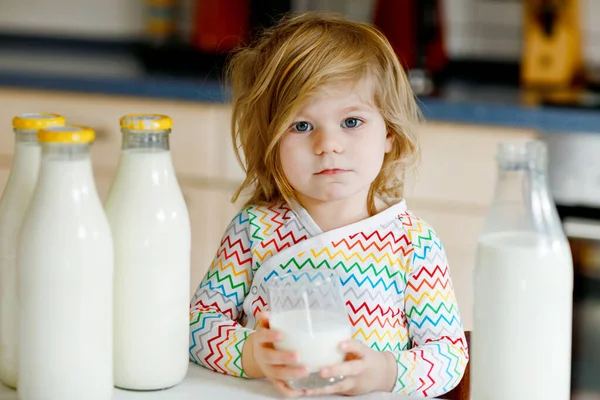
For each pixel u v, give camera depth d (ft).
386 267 4.40
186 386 3.76
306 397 3.69
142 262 3.52
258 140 4.67
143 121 3.51
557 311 3.60
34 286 3.27
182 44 10.97
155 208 3.53
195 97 8.96
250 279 4.58
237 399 3.63
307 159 4.33
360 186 4.37
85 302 3.29
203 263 9.21
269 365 3.63
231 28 10.66
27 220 3.28
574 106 8.42
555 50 9.89
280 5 10.46
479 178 8.53
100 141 9.25
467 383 4.51
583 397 8.41
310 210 4.60
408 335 4.47
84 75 9.27
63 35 11.81
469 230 8.60
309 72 4.34
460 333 4.41
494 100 8.63
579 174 8.39
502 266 3.61
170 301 3.60
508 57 10.78
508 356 3.62
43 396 3.33
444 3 10.81
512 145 3.69
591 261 8.38
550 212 3.68
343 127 4.35
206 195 9.11
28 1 11.82
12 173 3.58
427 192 8.64
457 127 8.52
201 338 4.09
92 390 3.36
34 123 3.52
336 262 4.38
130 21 11.66
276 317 3.64
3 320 3.57
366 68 4.38
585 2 10.37
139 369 3.61
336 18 4.72
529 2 9.91
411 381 3.96
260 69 4.61
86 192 3.29
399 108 4.58
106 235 3.33
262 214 4.63
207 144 9.04
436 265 4.47
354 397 3.69
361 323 4.31
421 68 9.50
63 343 3.29
